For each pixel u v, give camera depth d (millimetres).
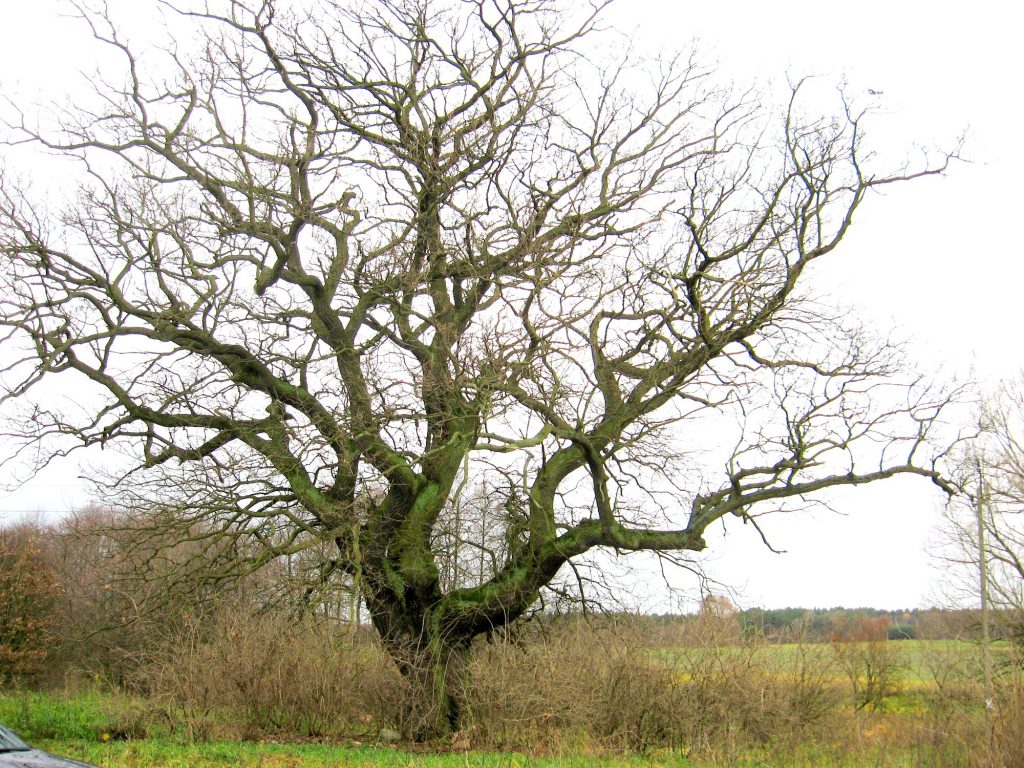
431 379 17812
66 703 21547
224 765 15047
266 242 18391
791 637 19031
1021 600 25578
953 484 19016
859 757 14219
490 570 20938
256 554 18875
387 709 19391
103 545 20641
